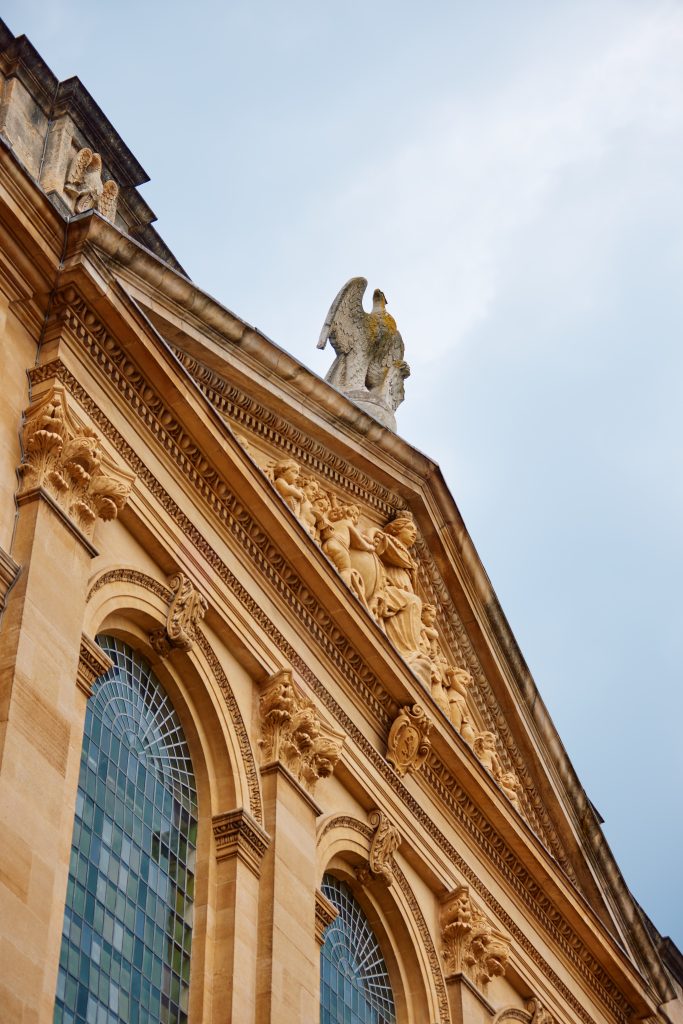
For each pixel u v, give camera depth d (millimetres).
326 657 32906
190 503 30312
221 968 27297
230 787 29188
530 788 40438
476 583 38469
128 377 29203
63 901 24047
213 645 30047
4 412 26641
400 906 33250
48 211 28125
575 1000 38844
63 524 26406
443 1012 33406
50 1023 22828
